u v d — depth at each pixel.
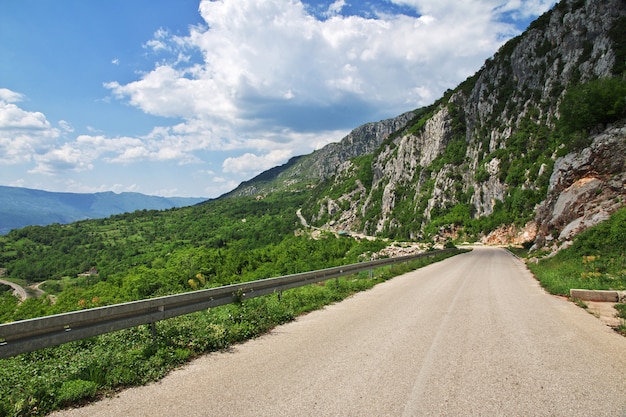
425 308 10.92
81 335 5.69
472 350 6.69
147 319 6.71
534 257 30.30
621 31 79.00
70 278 103.50
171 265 55.09
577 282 14.62
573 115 34.69
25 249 147.00
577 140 32.62
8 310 26.06
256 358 6.41
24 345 5.02
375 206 181.00
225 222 199.12
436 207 126.75
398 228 144.00
